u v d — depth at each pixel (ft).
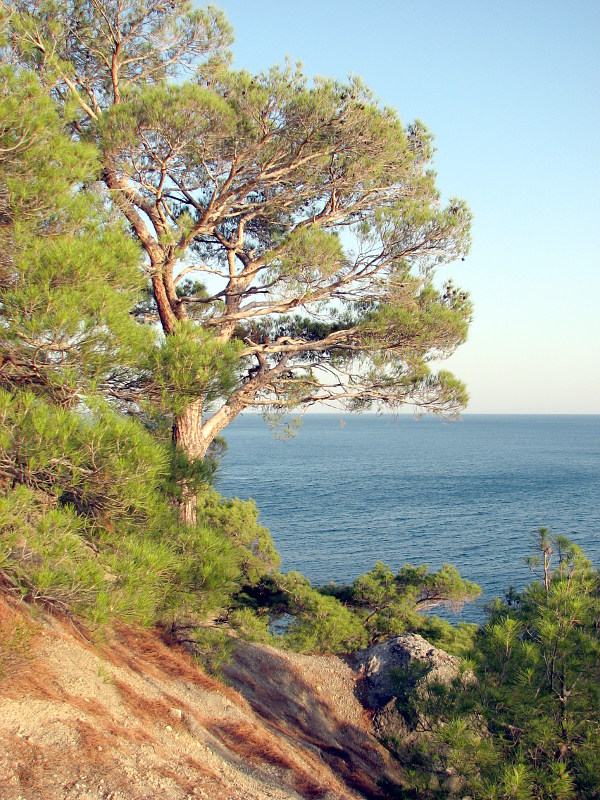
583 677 24.56
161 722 25.67
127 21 38.75
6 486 19.08
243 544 58.75
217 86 36.37
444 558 148.05
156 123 31.42
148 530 23.11
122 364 21.59
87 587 18.70
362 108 35.60
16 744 18.61
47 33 34.91
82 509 21.49
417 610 64.59
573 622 25.94
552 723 23.58
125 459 19.83
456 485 299.17
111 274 22.85
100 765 19.75
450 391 41.86
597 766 22.20
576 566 30.63
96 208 26.48
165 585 22.68
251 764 27.68
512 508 228.02
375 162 38.68
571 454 538.88
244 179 39.04
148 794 19.54
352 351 43.73
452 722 24.84
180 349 24.47
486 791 22.27
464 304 42.37
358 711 44.86
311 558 146.92
